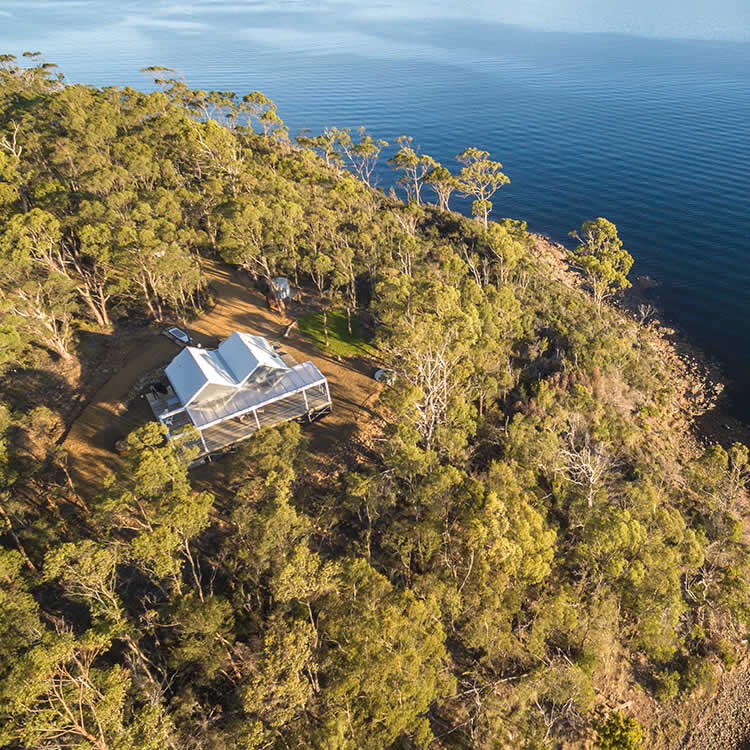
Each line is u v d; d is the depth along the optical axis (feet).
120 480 95.81
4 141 235.81
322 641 85.10
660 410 207.51
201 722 84.23
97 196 202.18
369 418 157.89
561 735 105.09
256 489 107.86
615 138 523.70
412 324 150.41
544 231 372.79
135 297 192.65
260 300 214.69
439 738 99.91
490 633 99.25
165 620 92.43
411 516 122.21
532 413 170.30
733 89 643.45
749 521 157.99
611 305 286.46
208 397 143.84
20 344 150.82
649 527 127.44
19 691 62.90
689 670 119.75
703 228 345.92
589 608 114.11
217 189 224.12
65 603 105.19
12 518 116.06
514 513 107.65
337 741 69.00
